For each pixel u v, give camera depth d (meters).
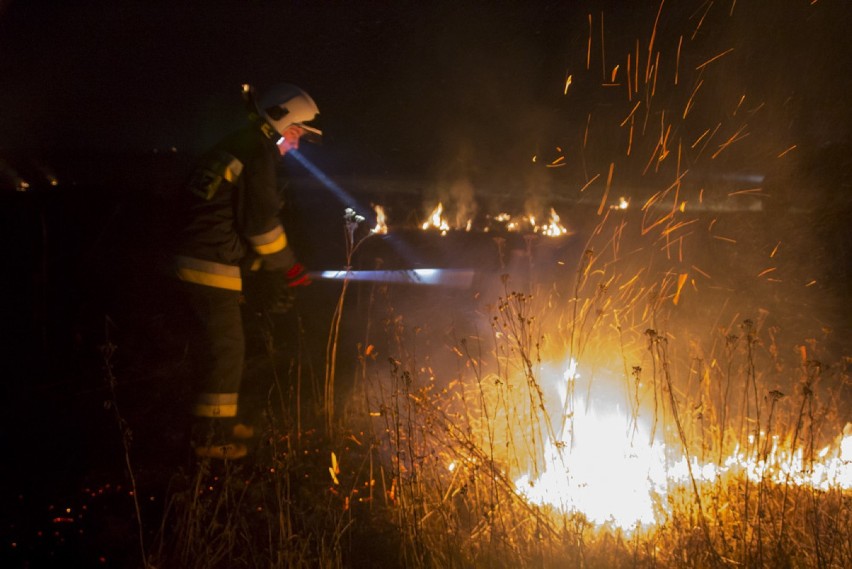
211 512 3.61
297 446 4.46
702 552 3.18
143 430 4.82
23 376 5.55
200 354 4.22
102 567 3.29
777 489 3.65
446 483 3.92
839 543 3.20
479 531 3.46
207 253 4.20
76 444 4.59
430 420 4.00
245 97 4.40
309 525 3.55
